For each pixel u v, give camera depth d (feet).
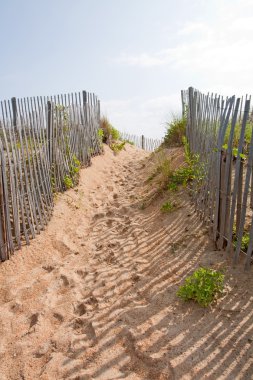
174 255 13.07
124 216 19.11
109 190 24.73
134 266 13.14
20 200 15.31
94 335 9.70
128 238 15.98
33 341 9.96
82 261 14.79
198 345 8.46
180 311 9.84
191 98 22.61
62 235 17.21
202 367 7.82
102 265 14.10
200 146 17.33
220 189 12.46
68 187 22.86
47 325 10.66
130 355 8.64
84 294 12.16
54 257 15.17
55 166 21.42
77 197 22.20
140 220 17.81
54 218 18.70
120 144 40.14
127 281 12.28
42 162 18.44
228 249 11.78
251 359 7.76
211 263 11.70
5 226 14.16
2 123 14.47
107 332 9.68
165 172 20.77
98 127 33.94
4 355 9.59
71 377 8.34
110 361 8.60
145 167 28.73
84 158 27.94
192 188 17.72
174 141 30.30
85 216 20.02
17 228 14.99
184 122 28.86
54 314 11.14
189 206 16.75
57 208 19.83
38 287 12.78
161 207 18.11
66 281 13.10
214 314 9.40
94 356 8.91
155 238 15.07
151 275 12.25
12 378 8.79
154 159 28.30
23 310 11.55
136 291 11.48
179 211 16.65
